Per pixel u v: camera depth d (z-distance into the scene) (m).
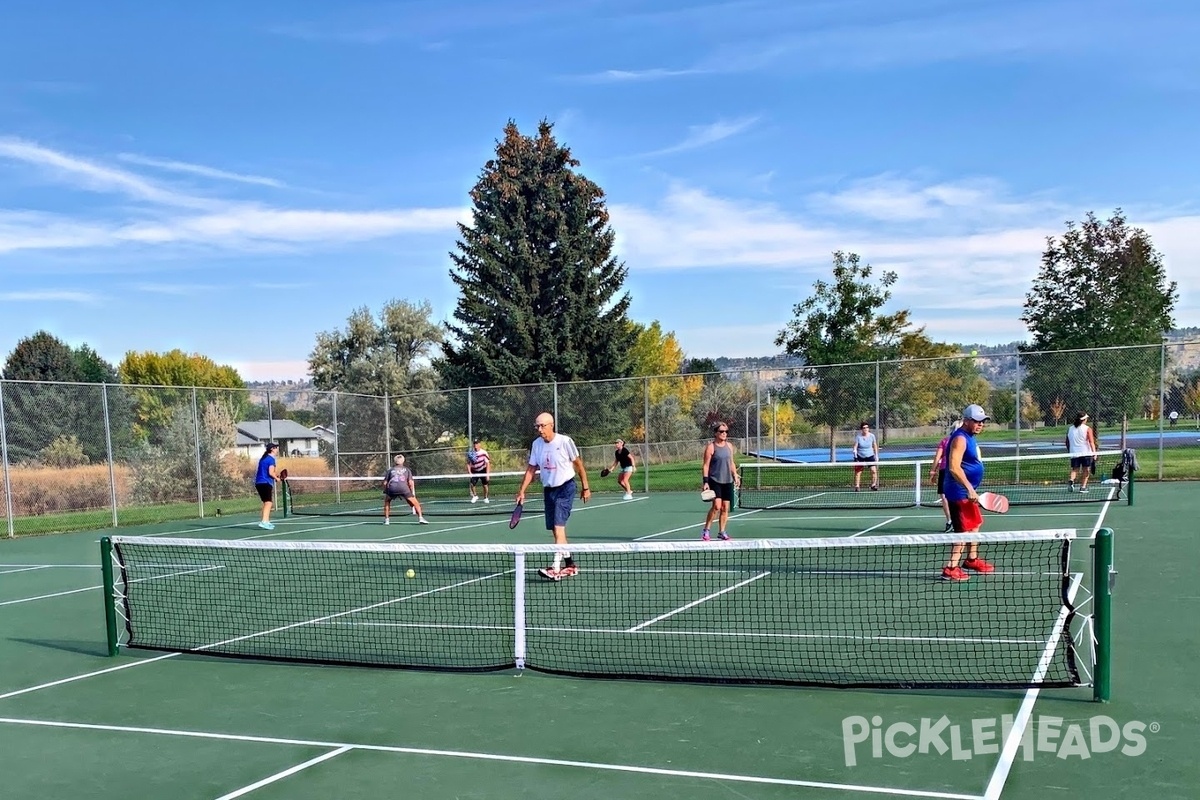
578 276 35.56
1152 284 29.94
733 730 5.55
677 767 4.99
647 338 55.34
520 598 7.16
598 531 16.03
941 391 23.64
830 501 20.86
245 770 5.16
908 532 14.55
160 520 21.50
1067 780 4.65
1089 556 11.38
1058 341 30.39
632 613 8.90
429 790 4.78
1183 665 6.62
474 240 36.06
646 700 6.22
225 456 25.45
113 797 4.83
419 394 29.20
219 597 10.73
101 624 9.50
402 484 19.06
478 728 5.76
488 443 28.12
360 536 16.80
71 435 21.16
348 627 8.80
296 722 6.00
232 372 79.06
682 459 27.06
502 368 33.88
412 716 6.04
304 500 25.97
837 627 8.02
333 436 27.14
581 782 4.82
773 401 25.47
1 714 6.39
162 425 23.66
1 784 5.06
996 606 8.58
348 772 5.07
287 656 7.75
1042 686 5.95
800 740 5.34
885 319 32.38
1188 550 11.59
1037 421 22.80
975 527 9.97
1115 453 18.52
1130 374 22.14
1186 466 22.70
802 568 11.13
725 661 7.09
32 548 16.69
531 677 6.90
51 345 56.19
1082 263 30.20
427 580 11.27
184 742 5.68
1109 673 5.85
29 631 9.25
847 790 4.61
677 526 16.52
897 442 24.05
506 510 21.28
